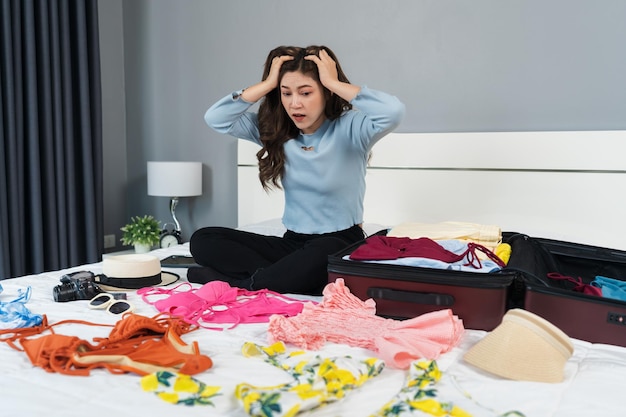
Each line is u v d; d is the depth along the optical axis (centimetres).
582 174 234
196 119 340
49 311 133
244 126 196
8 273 277
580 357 109
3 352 105
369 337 113
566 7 239
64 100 303
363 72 287
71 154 307
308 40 300
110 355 98
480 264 136
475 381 96
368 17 282
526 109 252
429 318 114
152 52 349
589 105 239
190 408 81
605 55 234
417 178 270
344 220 181
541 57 246
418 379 89
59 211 303
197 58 335
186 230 353
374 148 278
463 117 265
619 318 116
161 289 154
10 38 271
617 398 89
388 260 139
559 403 87
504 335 101
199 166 322
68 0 305
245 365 99
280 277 154
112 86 355
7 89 271
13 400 84
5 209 274
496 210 254
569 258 167
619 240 229
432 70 270
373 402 86
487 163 254
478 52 259
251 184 314
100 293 149
